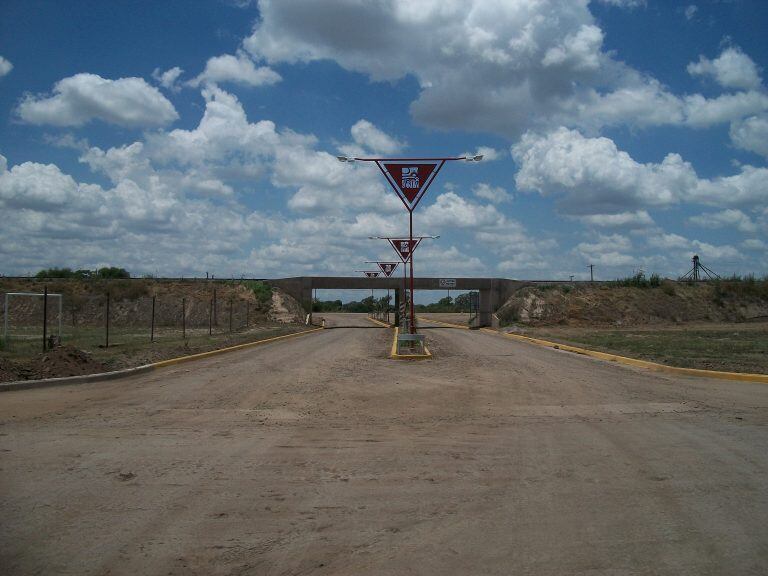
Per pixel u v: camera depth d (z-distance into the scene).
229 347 27.34
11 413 11.73
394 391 14.95
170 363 20.41
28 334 33.91
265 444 9.37
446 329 55.44
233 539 5.66
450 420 11.41
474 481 7.52
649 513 6.37
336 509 6.50
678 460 8.44
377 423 11.11
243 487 7.21
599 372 19.19
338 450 9.04
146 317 52.06
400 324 59.09
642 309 60.38
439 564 5.16
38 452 8.73
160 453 8.75
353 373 18.66
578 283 64.56
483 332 49.88
